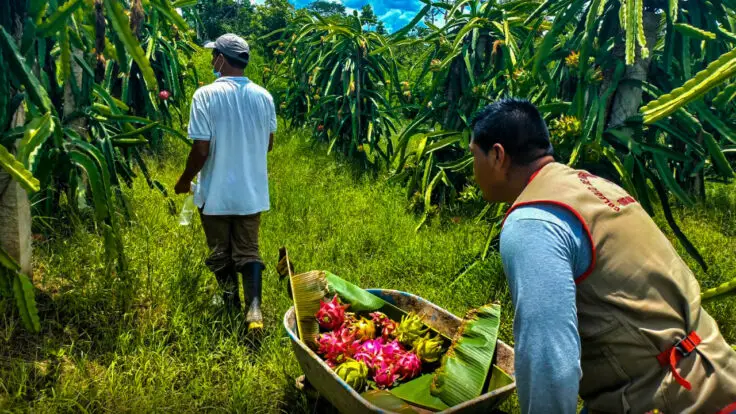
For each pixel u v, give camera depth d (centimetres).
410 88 780
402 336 241
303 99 973
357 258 423
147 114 660
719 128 232
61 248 342
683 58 307
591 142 331
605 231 130
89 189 420
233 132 292
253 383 256
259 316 294
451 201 543
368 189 639
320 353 238
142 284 321
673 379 126
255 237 314
